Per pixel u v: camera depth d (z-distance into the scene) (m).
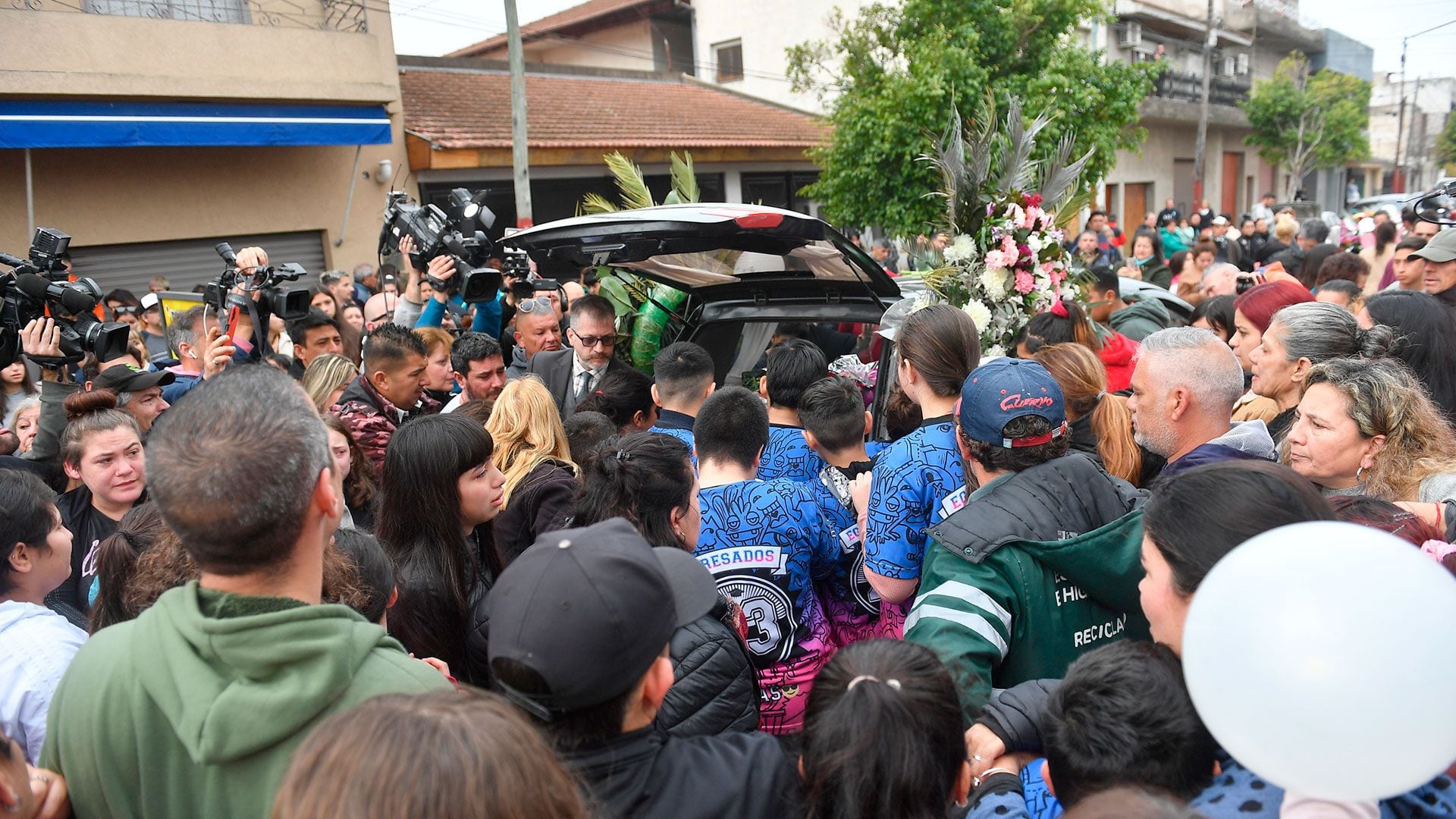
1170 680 1.32
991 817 1.46
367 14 10.81
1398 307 2.95
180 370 4.49
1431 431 2.15
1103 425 2.66
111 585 2.09
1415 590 0.94
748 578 2.35
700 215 3.34
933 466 2.35
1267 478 1.42
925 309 2.58
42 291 3.38
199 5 9.72
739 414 2.53
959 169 4.07
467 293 4.32
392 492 2.26
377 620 1.93
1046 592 1.85
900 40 11.90
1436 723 0.92
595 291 6.80
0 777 1.23
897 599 2.36
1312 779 0.97
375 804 0.90
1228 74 28.33
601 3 23.09
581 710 1.32
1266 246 10.81
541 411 2.97
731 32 20.28
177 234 9.66
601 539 1.40
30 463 3.27
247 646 1.22
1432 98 41.56
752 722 1.86
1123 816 1.02
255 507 1.25
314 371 3.75
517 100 10.48
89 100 8.59
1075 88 11.26
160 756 1.27
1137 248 9.89
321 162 10.74
